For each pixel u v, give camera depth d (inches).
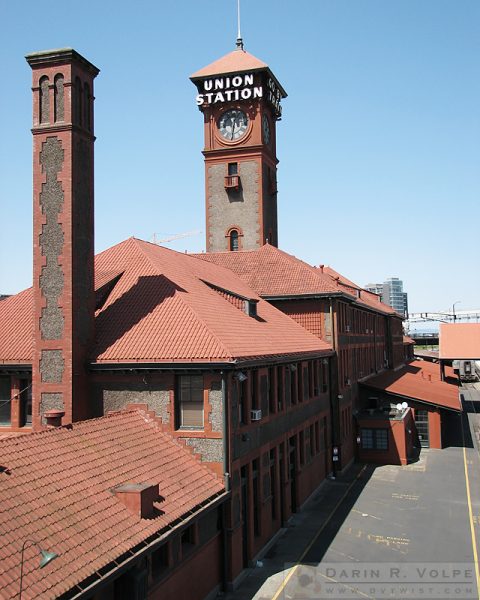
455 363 5600.4
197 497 794.2
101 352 958.4
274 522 1111.0
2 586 485.1
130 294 1077.1
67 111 960.3
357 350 2082.9
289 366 1219.9
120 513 663.1
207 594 827.4
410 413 1956.2
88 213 993.5
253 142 2101.4
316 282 1667.1
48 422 850.8
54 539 569.3
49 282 952.9
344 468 1675.7
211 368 879.1
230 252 1902.1
